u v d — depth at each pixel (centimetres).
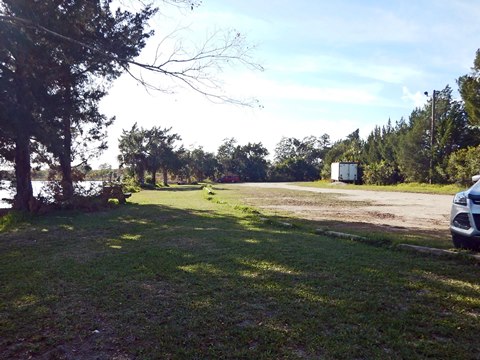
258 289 400
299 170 7562
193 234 768
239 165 7550
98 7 940
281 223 911
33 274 480
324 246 630
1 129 1138
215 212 1260
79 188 1510
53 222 1077
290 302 361
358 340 281
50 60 1054
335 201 1881
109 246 671
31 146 1388
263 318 323
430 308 347
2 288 423
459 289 402
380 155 4678
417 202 1798
